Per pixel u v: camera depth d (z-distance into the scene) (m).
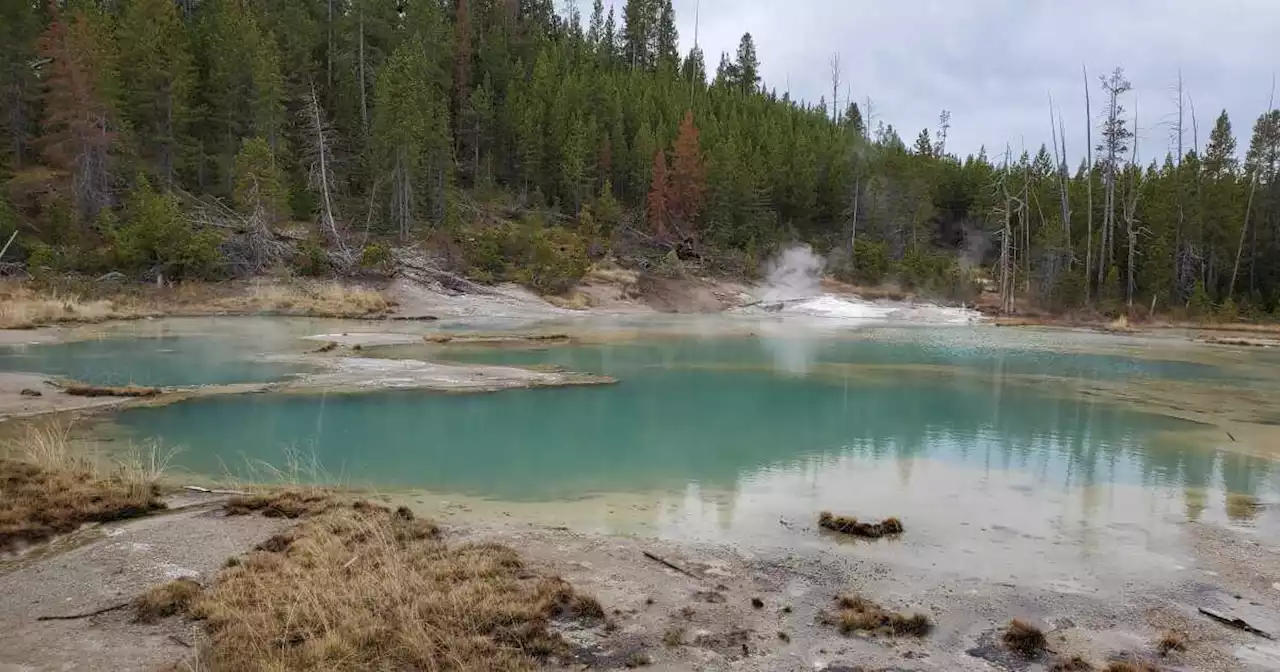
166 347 23.27
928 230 66.12
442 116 53.97
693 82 80.62
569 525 8.69
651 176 61.47
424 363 20.98
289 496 8.99
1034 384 21.22
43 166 44.41
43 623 5.66
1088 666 5.60
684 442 13.41
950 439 14.04
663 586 6.83
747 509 9.48
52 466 9.44
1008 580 7.25
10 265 34.09
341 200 52.16
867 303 49.28
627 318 41.41
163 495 9.21
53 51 39.19
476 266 45.34
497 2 77.56
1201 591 7.09
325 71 61.53
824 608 6.49
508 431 13.96
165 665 5.04
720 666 5.41
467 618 5.84
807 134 74.25
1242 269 54.12
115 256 35.91
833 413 16.41
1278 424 15.84
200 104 51.38
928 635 6.04
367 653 5.31
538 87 65.12
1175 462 12.43
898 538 8.45
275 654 5.21
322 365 20.14
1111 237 53.03
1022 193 62.12
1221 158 55.09
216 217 43.31
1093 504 9.96
